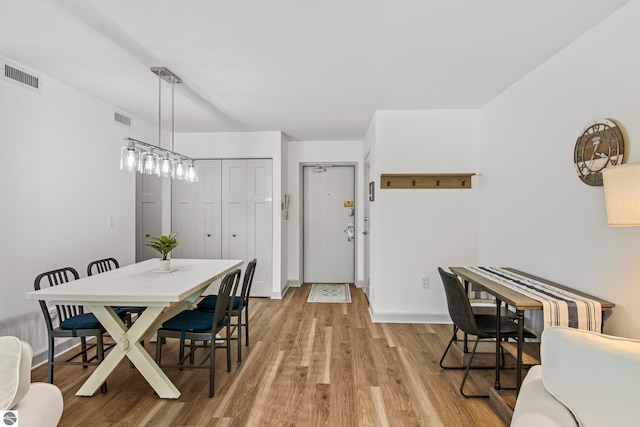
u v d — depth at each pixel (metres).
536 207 2.60
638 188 1.38
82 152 3.15
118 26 1.98
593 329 1.85
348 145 5.31
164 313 2.65
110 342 3.14
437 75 2.71
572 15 1.87
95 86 2.99
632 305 1.76
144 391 2.32
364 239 5.09
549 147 2.43
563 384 1.09
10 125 2.47
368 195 4.51
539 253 2.57
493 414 2.06
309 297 4.79
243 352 2.96
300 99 3.30
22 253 2.57
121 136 3.70
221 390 2.33
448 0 1.73
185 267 3.11
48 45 2.23
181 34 2.07
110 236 3.53
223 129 4.61
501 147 3.14
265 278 4.80
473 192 3.67
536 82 2.58
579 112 2.13
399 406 2.14
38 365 2.67
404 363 2.74
